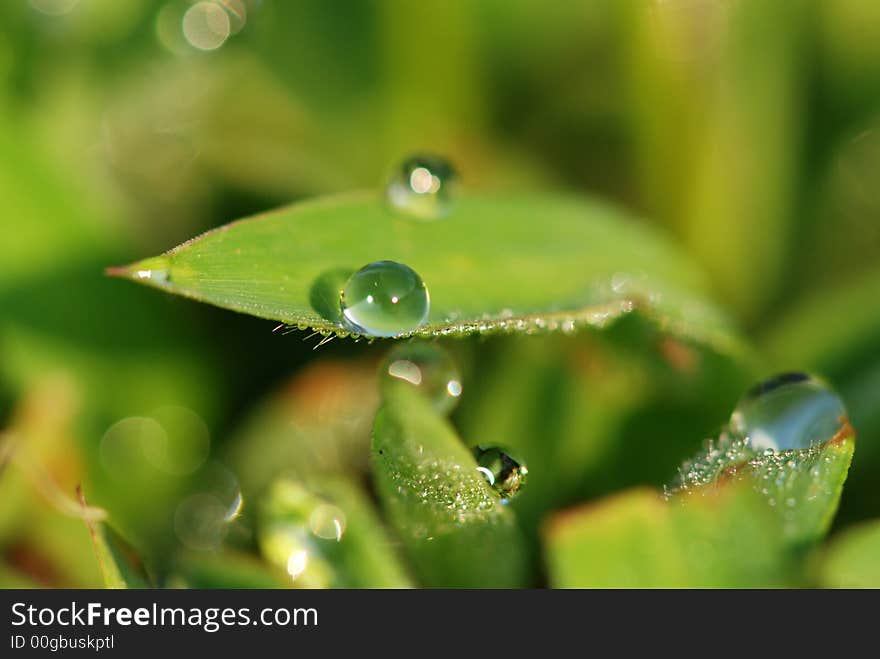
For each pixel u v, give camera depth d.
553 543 0.10
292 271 0.10
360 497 0.10
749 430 0.10
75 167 0.11
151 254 0.11
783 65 0.11
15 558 0.11
